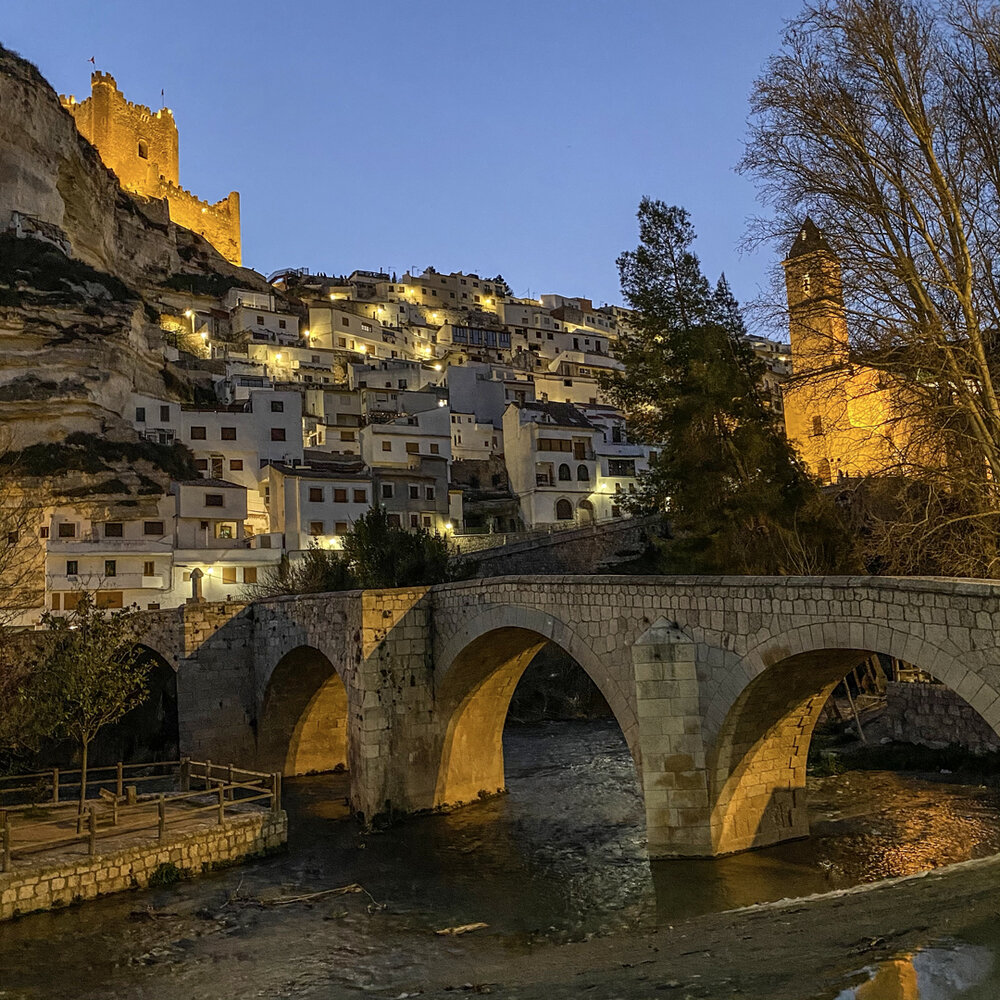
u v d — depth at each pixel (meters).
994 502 19.53
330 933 17.47
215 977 15.38
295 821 27.14
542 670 48.78
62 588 51.78
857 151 19.84
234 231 135.88
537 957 14.93
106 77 118.88
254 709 35.47
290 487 63.09
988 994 8.68
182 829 22.30
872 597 14.68
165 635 35.16
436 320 124.75
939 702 28.67
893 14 19.52
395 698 26.70
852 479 24.97
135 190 120.38
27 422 60.03
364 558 40.59
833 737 32.41
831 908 14.50
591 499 76.19
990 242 19.19
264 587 51.59
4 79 73.62
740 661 17.28
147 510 60.00
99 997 14.70
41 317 64.00
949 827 20.58
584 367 110.94
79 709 25.64
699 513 32.38
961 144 19.38
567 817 25.84
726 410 32.69
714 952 13.00
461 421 84.00
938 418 19.64
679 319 36.34
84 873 19.73
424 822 26.09
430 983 14.20
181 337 93.25
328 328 104.44
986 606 12.82
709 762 18.14
